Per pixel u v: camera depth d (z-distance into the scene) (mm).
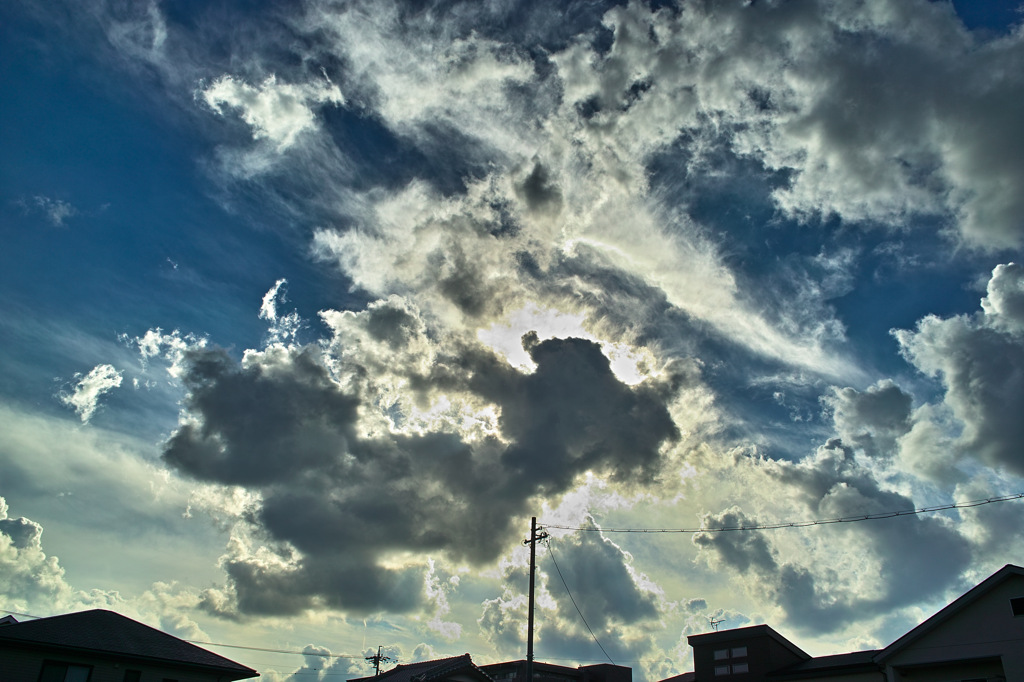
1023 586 27562
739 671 39719
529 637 34562
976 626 28203
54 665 29969
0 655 28969
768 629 39438
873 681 32625
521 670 53500
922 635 29484
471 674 41875
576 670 55625
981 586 28172
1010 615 27500
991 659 27703
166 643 34406
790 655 40562
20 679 29047
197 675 33594
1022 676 26406
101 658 31094
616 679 55906
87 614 33969
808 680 35844
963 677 28531
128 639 33094
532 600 35375
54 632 30891
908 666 29656
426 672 40312
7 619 35000
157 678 32375
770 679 37750
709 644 41812
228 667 34469
